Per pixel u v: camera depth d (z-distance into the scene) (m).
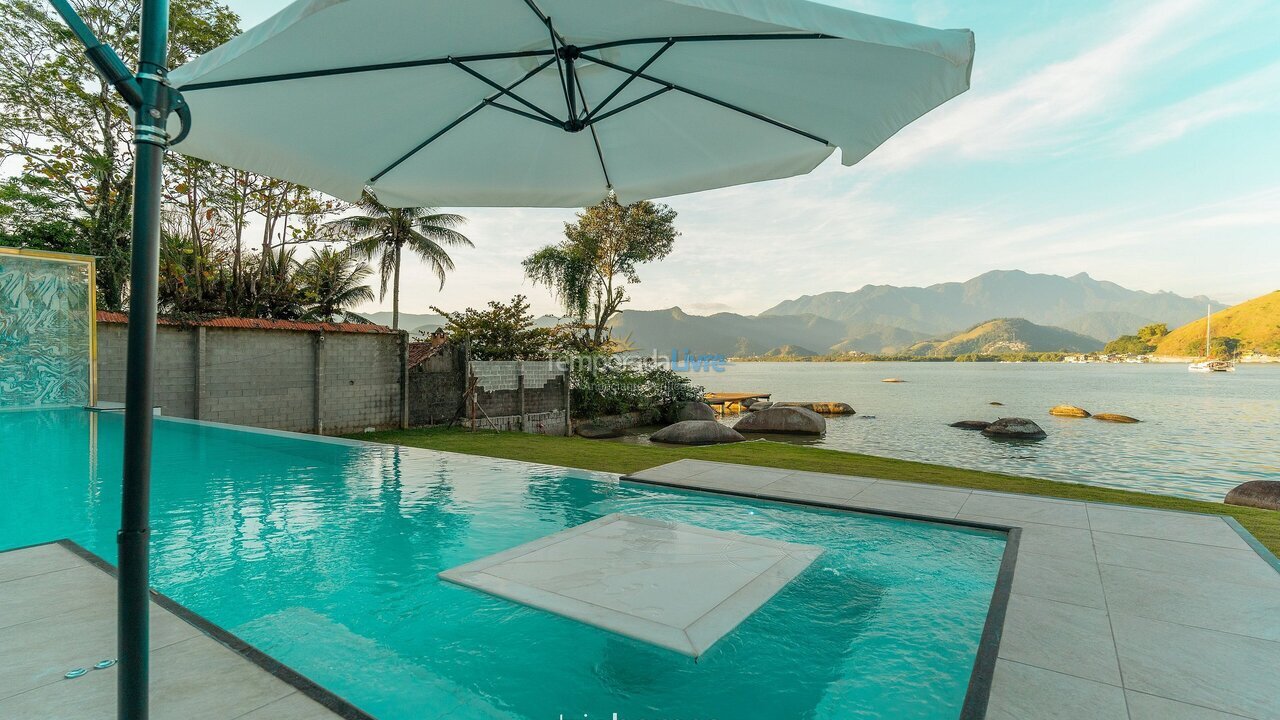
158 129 1.39
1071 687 2.24
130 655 1.39
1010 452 19.75
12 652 2.20
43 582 2.88
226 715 1.80
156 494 5.55
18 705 1.85
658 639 2.71
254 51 2.67
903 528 4.61
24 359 10.03
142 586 1.41
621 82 3.43
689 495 5.67
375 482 6.15
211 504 5.21
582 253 26.33
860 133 3.26
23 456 6.62
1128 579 3.32
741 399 36.75
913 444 21.53
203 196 17.31
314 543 4.20
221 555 3.95
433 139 3.74
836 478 6.16
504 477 6.43
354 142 3.59
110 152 16.17
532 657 2.68
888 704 2.35
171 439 8.43
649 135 3.84
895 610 3.16
